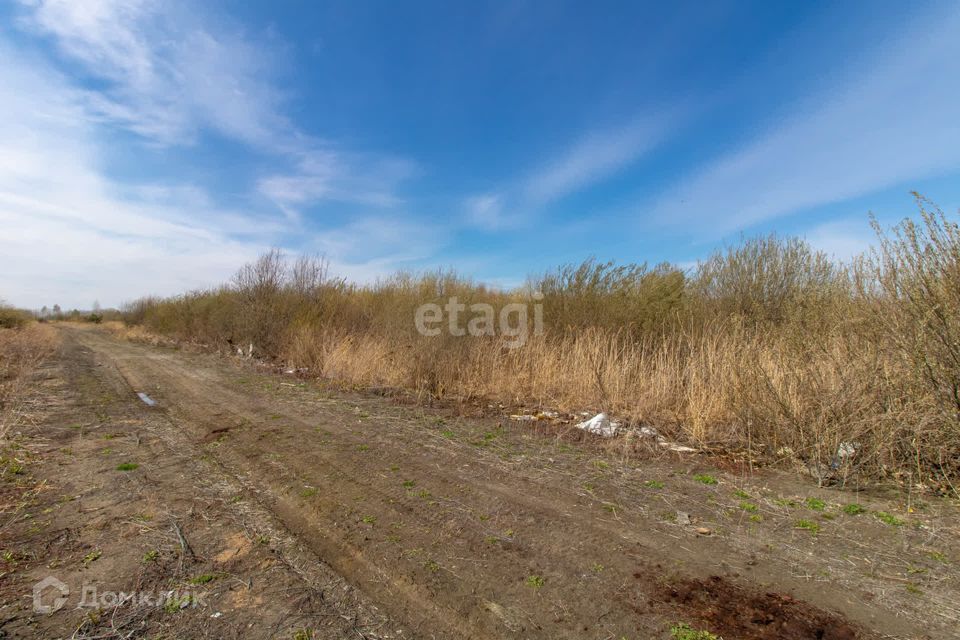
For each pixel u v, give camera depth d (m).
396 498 3.89
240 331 14.79
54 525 3.24
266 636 2.18
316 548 3.05
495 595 2.58
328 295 14.21
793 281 9.99
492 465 4.75
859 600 2.55
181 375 10.84
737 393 5.58
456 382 8.78
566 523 3.47
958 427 3.99
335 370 10.03
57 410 6.92
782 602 2.53
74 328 43.97
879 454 4.31
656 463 4.91
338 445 5.34
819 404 4.65
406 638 2.21
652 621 2.36
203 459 4.82
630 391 6.86
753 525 3.47
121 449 5.11
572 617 2.39
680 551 3.08
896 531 3.38
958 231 4.10
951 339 4.09
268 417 6.67
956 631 2.28
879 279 4.73
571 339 9.13
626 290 9.55
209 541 3.09
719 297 10.82
